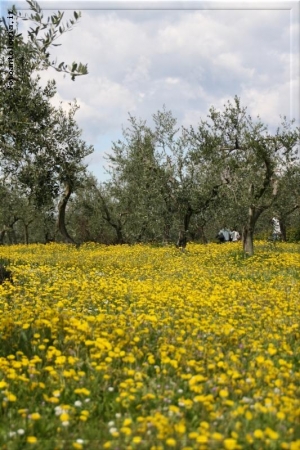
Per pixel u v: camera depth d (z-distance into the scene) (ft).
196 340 24.00
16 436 15.78
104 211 111.14
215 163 66.80
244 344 23.76
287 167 63.67
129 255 68.03
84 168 77.87
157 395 18.52
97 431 16.24
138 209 87.30
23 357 20.99
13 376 18.88
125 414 17.16
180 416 16.67
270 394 17.83
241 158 66.28
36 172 62.49
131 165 90.58
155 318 26.04
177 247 77.36
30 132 40.73
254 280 46.60
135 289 37.06
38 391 18.88
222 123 66.64
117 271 50.75
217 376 19.85
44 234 134.41
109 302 34.19
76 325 23.90
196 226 83.82
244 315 29.78
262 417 16.84
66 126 73.46
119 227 110.11
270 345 23.48
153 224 79.10
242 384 18.92
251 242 67.21
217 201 73.97
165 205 76.79
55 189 65.26
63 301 33.01
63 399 18.54
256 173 64.85
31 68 31.01
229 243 91.04
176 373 20.67
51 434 16.38
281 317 29.14
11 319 25.23
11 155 41.86
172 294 35.24
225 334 24.72
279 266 56.03
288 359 23.08
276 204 71.72
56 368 20.85
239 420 16.57
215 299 32.76
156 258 62.85
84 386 19.29
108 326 25.53
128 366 21.20
